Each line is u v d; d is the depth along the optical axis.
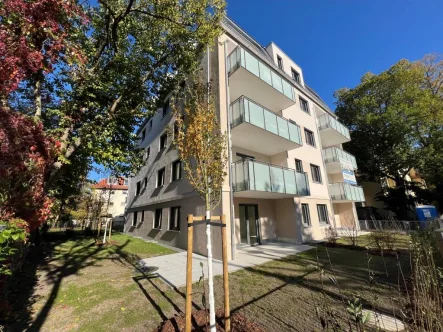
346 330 2.99
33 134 3.96
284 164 11.97
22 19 3.41
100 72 7.50
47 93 6.73
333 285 4.86
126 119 9.05
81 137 6.62
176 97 9.59
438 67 20.55
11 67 3.23
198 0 7.33
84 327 3.32
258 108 9.47
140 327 3.29
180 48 8.59
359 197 16.03
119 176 9.82
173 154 12.57
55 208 5.05
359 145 22.53
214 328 2.62
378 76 21.03
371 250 8.45
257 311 3.68
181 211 10.66
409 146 19.80
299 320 3.35
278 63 14.95
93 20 7.10
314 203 13.13
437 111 18.44
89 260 7.87
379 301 3.88
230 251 7.73
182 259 7.98
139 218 17.17
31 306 4.04
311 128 15.24
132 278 5.73
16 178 3.56
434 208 18.03
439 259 5.99
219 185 3.49
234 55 9.89
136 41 8.35
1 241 2.31
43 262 7.54
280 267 6.52
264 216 11.40
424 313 2.25
